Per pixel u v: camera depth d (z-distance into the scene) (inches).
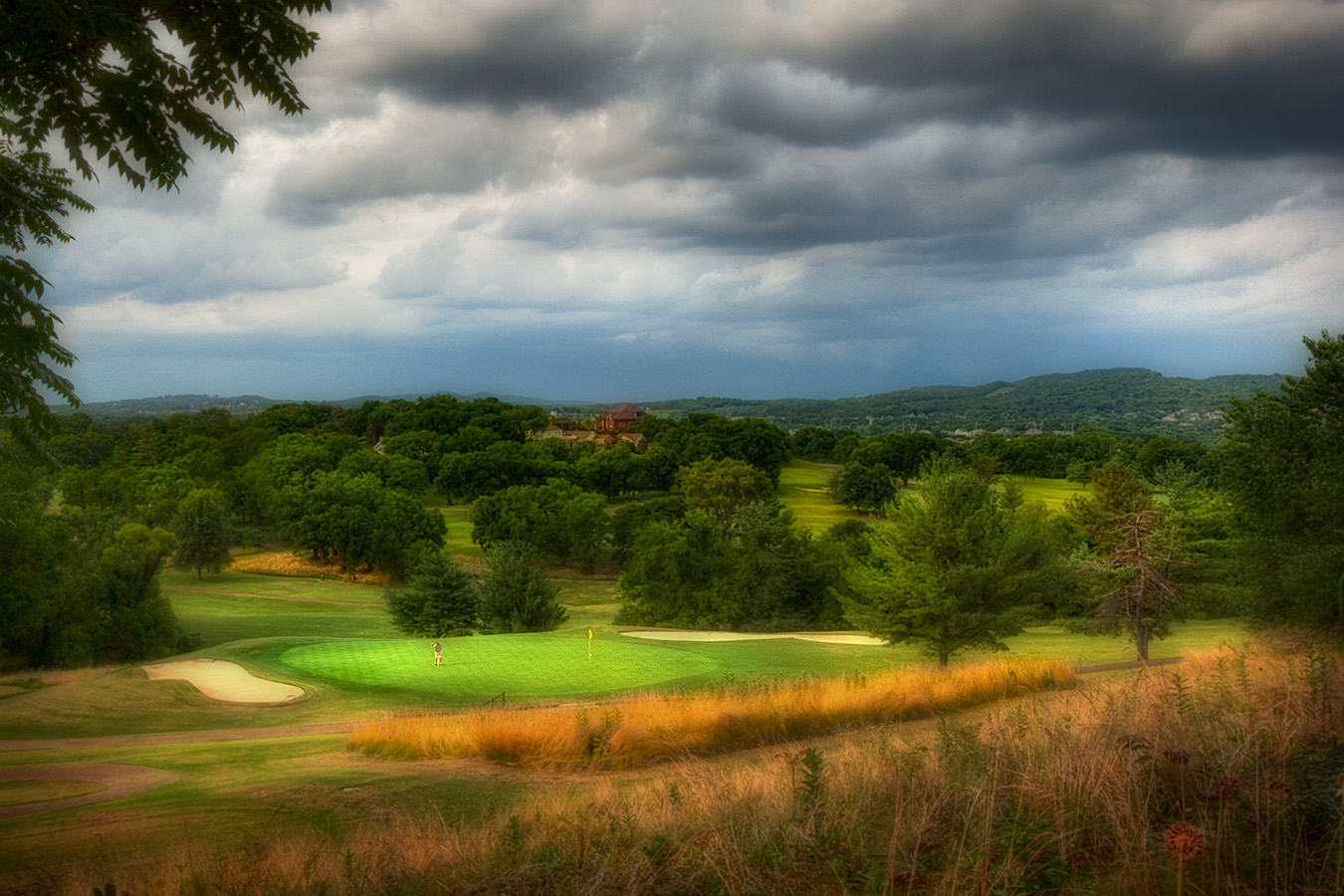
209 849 320.8
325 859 274.4
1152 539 1359.5
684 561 2260.1
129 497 3597.4
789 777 302.4
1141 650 1332.4
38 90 221.9
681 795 305.1
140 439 5093.5
